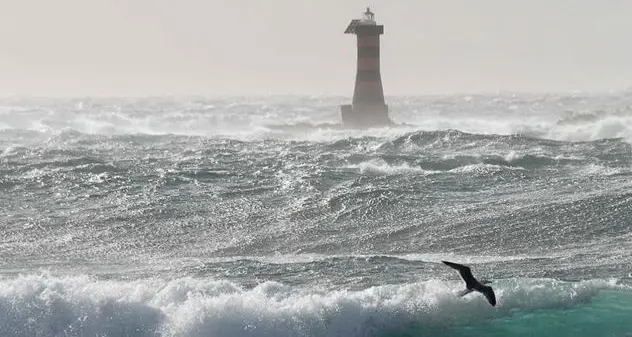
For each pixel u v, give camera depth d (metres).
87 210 96.94
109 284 61.84
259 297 60.56
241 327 57.34
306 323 58.22
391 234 86.56
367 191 102.12
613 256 76.62
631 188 100.62
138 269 74.50
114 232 88.38
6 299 57.97
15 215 94.62
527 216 90.38
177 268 74.75
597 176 110.00
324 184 107.94
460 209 94.56
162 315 57.88
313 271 72.50
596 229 86.06
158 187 107.56
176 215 94.69
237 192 105.00
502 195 100.94
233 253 81.31
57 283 60.00
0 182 108.75
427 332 58.69
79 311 57.69
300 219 93.00
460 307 61.25
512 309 61.31
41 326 56.72
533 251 79.75
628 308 61.22
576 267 72.75
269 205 98.75
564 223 87.88
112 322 57.25
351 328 58.81
